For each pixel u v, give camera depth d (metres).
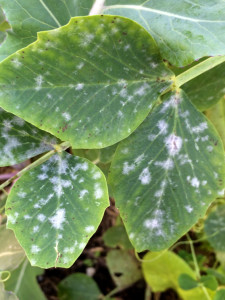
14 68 0.07
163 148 0.09
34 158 0.14
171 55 0.08
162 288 0.17
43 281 0.18
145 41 0.07
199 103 0.12
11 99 0.07
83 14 0.09
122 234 0.16
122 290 0.18
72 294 0.18
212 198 0.09
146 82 0.08
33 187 0.08
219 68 0.11
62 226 0.08
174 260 0.15
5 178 0.16
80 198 0.08
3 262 0.11
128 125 0.08
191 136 0.09
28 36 0.09
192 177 0.09
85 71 0.07
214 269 0.17
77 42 0.07
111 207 0.18
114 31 0.07
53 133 0.08
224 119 0.14
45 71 0.07
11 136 0.09
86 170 0.08
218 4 0.08
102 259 0.19
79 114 0.08
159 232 0.09
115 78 0.08
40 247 0.08
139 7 0.08
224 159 0.09
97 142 0.08
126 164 0.08
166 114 0.08
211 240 0.16
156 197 0.09
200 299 0.15
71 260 0.08
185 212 0.09
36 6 0.09
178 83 0.09
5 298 0.11
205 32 0.08
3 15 0.10
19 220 0.08
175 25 0.08
